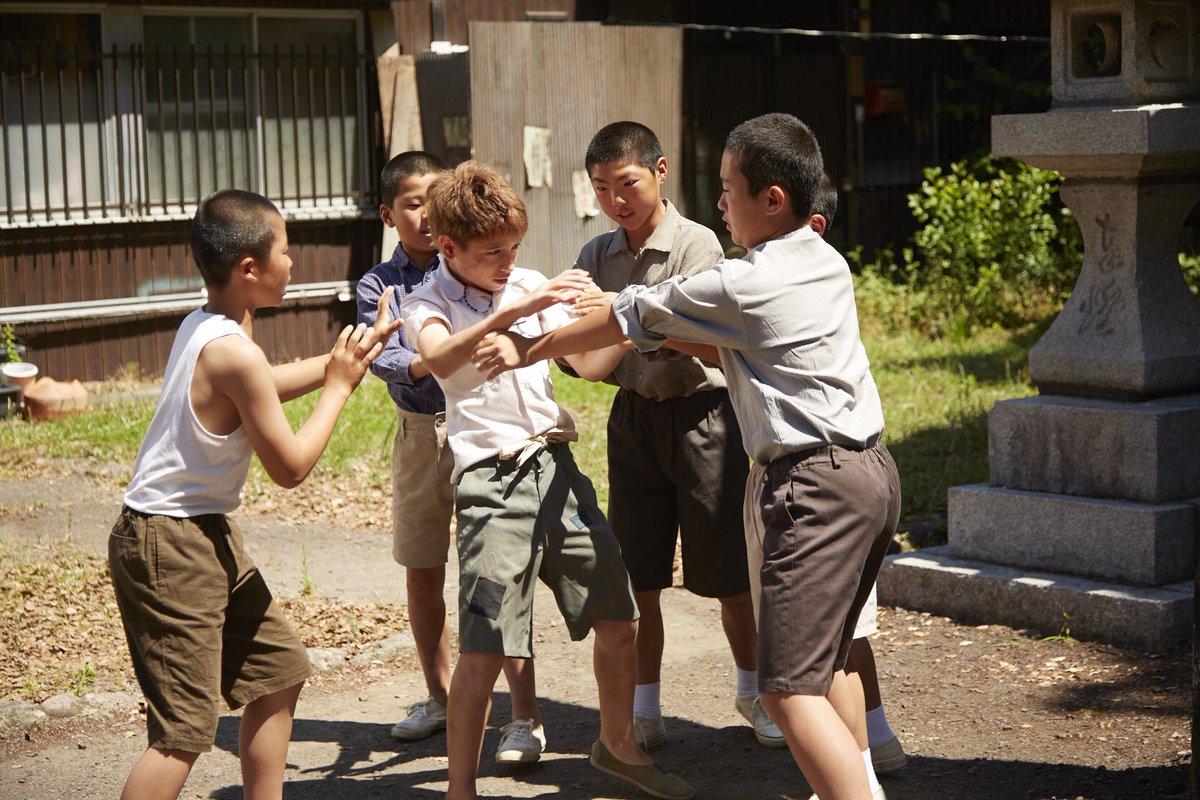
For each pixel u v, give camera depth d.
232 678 3.24
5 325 9.66
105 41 10.01
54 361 9.98
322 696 4.73
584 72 11.51
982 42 14.48
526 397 3.58
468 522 3.54
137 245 10.24
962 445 7.95
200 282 10.59
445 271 3.61
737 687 4.32
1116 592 4.88
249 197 3.22
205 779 4.03
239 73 10.62
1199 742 3.24
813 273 3.16
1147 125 4.83
